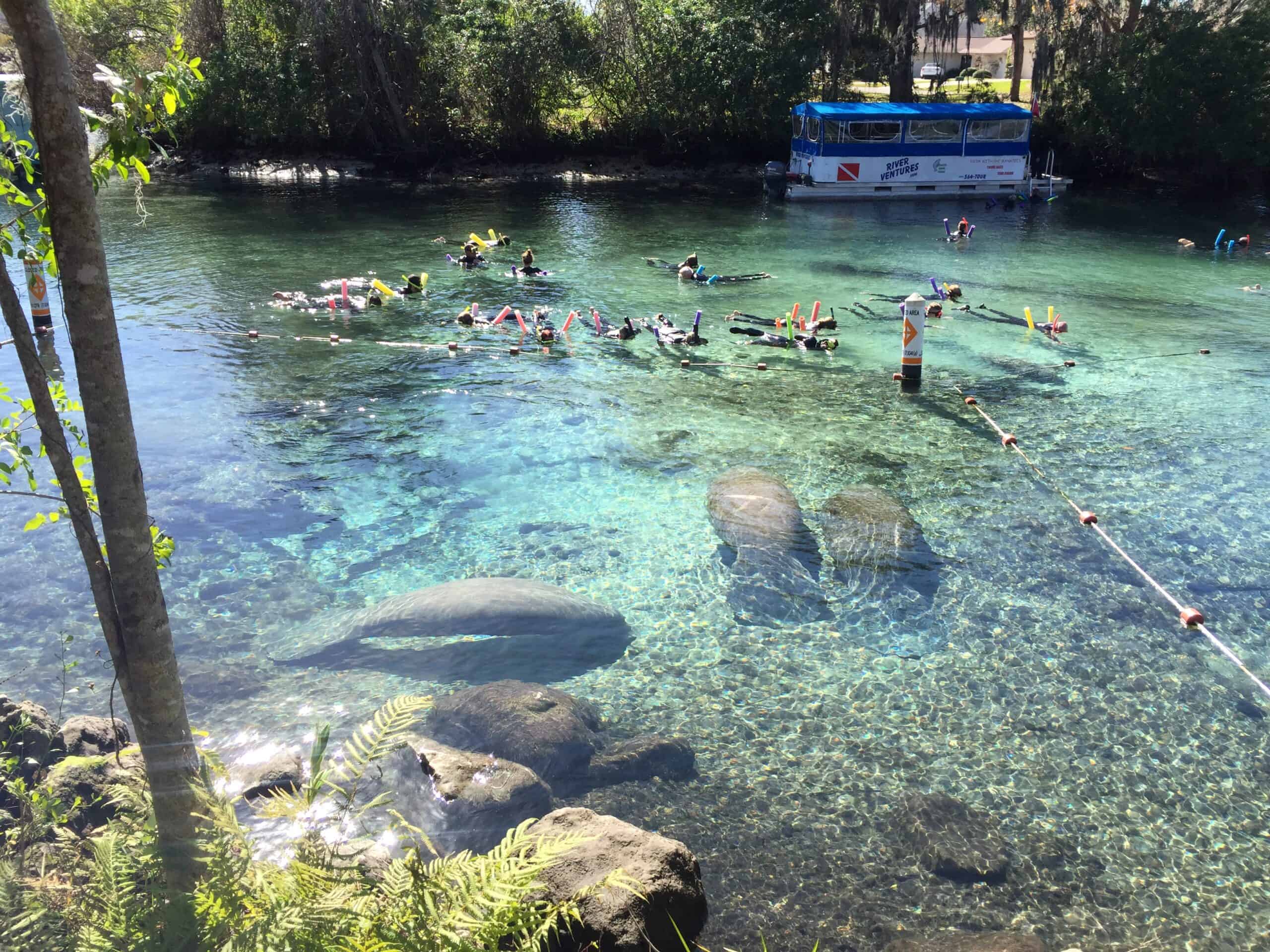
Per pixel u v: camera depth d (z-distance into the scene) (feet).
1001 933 13.14
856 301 55.83
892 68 117.19
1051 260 69.31
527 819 14.64
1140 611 22.31
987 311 54.08
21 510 26.48
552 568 23.82
